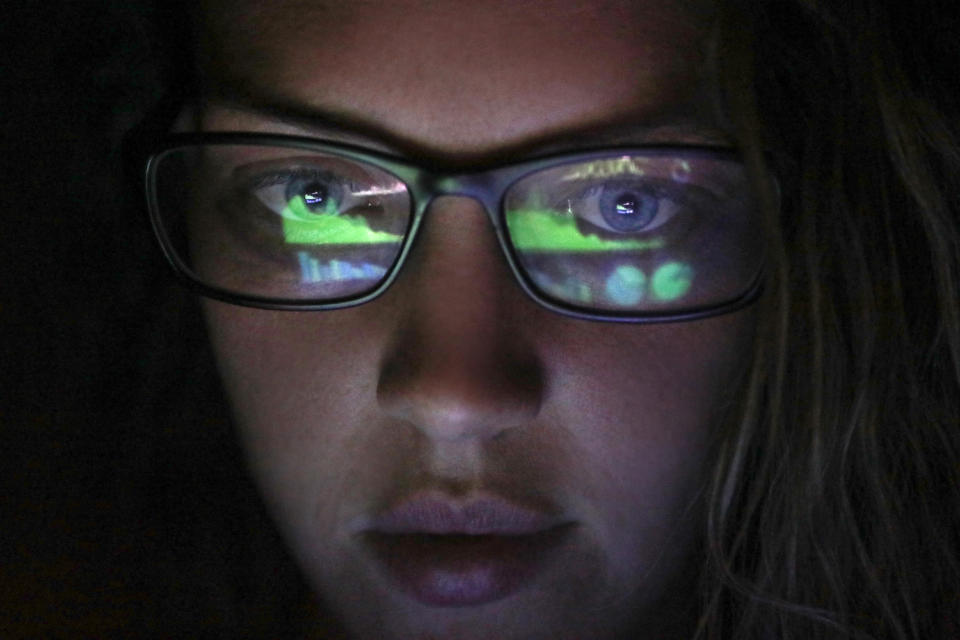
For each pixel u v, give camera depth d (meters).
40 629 0.61
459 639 0.48
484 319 0.46
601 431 0.47
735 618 0.53
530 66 0.46
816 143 0.50
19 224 0.60
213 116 0.47
